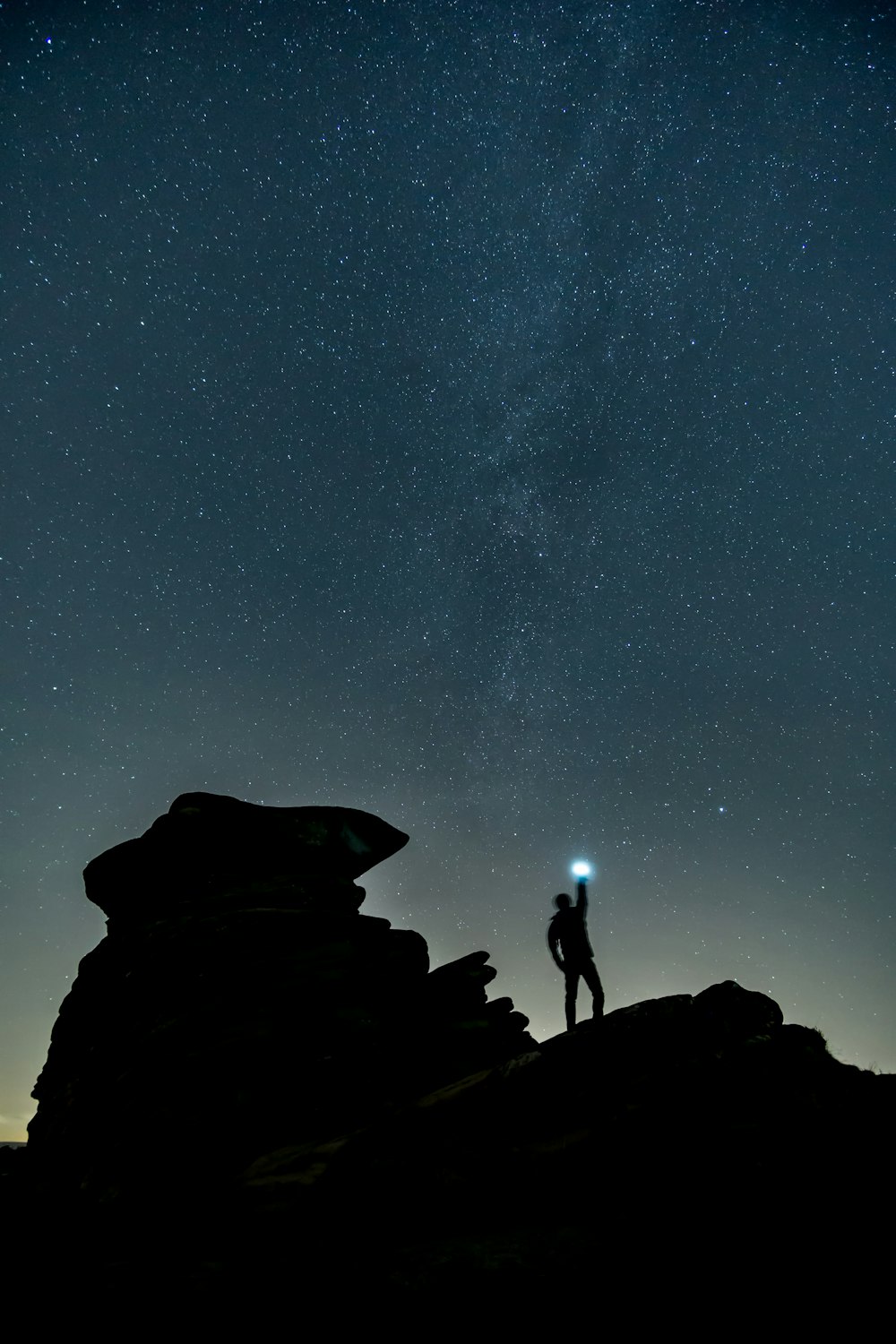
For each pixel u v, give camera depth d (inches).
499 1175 311.7
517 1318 244.5
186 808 584.7
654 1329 239.3
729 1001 388.5
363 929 555.5
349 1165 328.8
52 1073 556.4
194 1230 342.6
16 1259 353.7
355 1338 246.7
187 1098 433.7
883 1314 240.5
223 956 498.3
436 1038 527.8
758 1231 274.8
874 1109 337.4
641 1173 302.2
